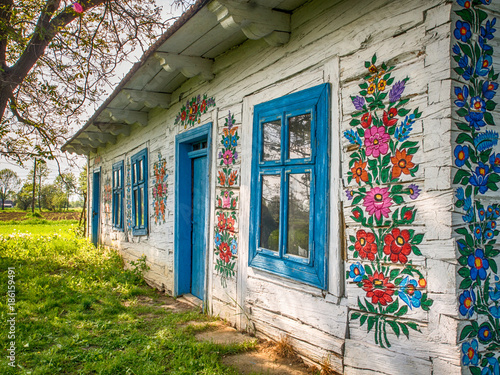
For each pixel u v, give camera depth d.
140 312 5.06
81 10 6.92
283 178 3.59
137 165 8.33
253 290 4.02
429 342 2.37
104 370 3.16
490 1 2.54
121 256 9.19
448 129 2.31
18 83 7.02
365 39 2.88
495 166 2.52
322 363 3.08
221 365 3.22
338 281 2.99
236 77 4.52
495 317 2.42
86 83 7.43
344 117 3.03
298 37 3.56
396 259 2.59
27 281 6.56
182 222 5.91
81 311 4.98
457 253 2.28
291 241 3.51
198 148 5.91
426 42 2.47
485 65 2.51
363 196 2.84
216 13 3.48
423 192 2.44
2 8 6.73
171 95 6.45
